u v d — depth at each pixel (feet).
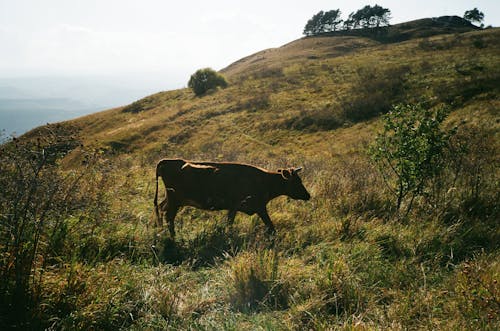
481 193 25.21
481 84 92.27
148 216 23.25
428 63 133.59
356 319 12.45
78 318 11.80
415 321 12.76
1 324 11.31
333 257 17.06
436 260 17.10
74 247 15.92
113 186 22.90
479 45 165.58
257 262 15.69
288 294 14.58
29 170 13.64
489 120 66.33
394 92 111.14
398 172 26.21
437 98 93.56
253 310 14.05
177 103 184.14
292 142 100.94
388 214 23.41
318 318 12.89
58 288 12.65
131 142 126.93
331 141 93.30
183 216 24.73
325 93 135.03
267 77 192.13
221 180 22.58
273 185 23.43
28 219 13.97
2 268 12.41
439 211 23.11
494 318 11.98
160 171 22.89
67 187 15.89
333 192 27.78
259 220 23.65
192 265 16.87
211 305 14.03
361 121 102.27
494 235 19.60
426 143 24.53
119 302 13.03
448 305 13.32
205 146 105.60
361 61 179.93
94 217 17.54
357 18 432.66
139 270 15.96
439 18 420.36
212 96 173.47
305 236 20.33
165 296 13.66
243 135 113.60
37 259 14.01
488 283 13.66
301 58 267.18
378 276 15.80
